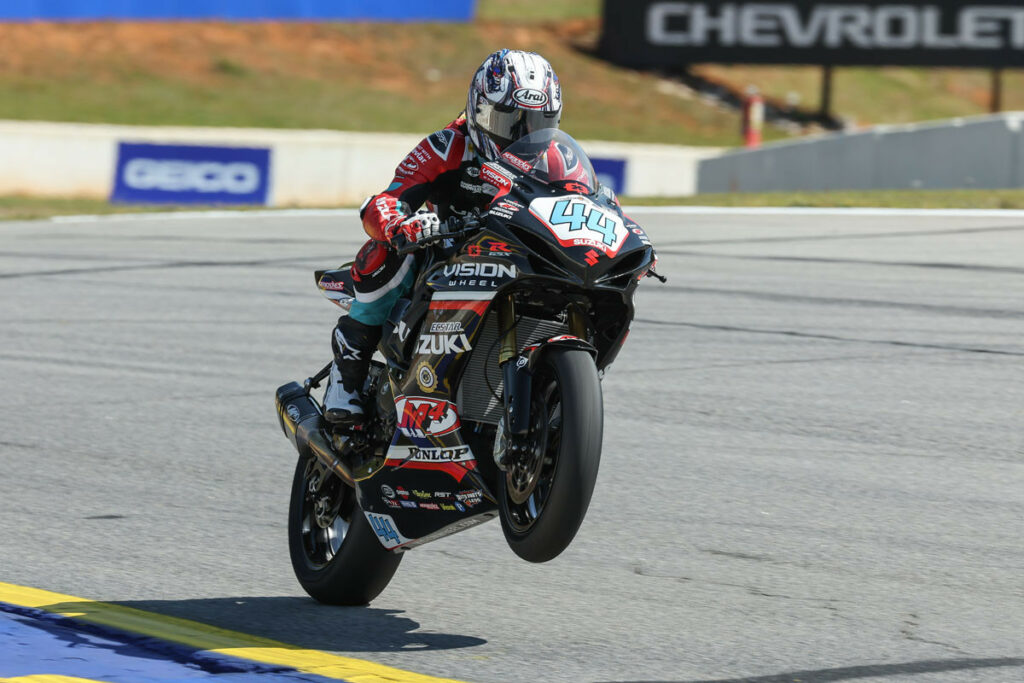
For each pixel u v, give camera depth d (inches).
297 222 2495.1
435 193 663.1
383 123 4734.3
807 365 1285.7
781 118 5196.9
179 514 882.1
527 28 5605.3
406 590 730.8
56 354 1408.7
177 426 1117.7
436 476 634.8
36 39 5036.9
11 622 641.6
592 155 3924.7
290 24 5447.8
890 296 1603.1
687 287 1686.8
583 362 571.5
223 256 2046.0
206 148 3567.9
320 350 1417.3
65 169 3747.5
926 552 785.6
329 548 744.3
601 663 607.8
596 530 834.8
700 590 721.6
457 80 5260.8
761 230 2190.0
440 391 617.0
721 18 4414.4
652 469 970.7
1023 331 1409.9
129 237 2311.8
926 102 5526.6
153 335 1497.3
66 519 864.9
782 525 840.9
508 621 676.1
